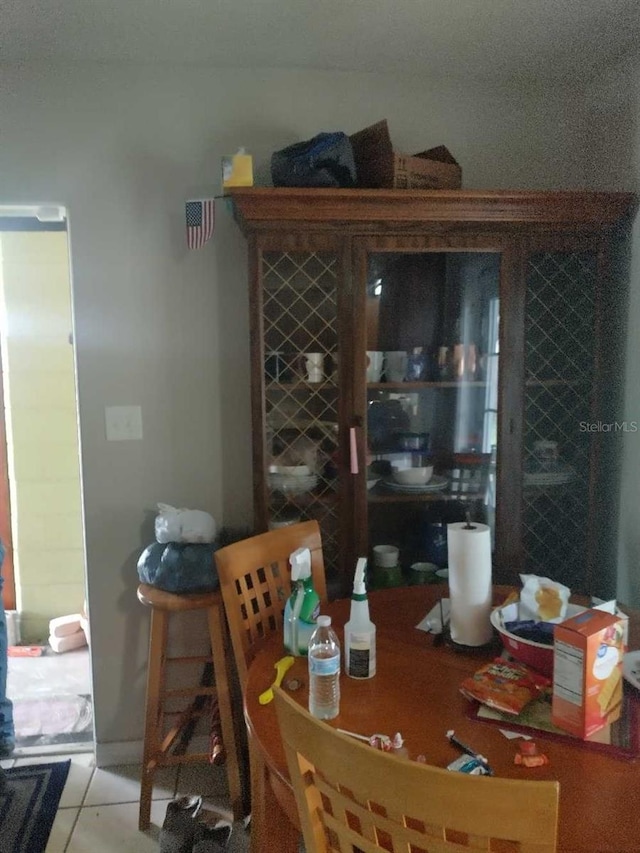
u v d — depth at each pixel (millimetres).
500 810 728
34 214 2213
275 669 1374
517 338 1998
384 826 823
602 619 1139
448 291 2004
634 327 2033
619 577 2141
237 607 1613
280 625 1732
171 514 2006
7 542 3092
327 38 1891
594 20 1807
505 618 1407
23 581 3096
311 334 1970
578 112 2248
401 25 1820
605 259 2018
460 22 1811
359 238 1914
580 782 989
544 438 2088
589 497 2092
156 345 2119
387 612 1641
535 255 2000
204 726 2234
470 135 2205
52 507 3068
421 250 1942
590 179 2234
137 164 2061
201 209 1928
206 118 2076
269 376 1971
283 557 1766
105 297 2088
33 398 3012
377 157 1900
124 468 2141
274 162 1854
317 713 1165
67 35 1841
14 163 2016
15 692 2637
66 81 2012
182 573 1880
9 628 3062
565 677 1109
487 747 1078
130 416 2123
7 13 1713
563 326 2047
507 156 2229
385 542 2102
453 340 2041
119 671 2191
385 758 780
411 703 1217
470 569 1394
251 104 2090
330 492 2041
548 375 2059
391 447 2055
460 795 740
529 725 1136
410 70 2123
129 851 1799
